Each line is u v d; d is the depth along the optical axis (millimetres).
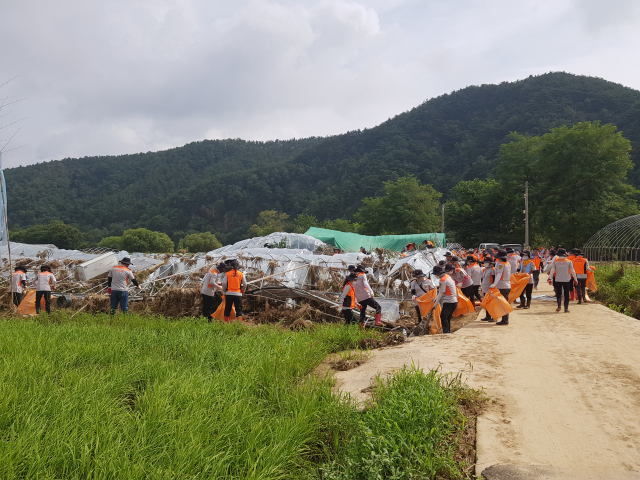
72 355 6191
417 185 77688
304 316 12930
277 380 5523
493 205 66500
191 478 3082
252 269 18453
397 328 11961
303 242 33375
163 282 18016
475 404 5121
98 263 18578
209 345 7359
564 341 8383
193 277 18109
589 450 3943
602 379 5875
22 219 159625
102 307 14797
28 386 4742
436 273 10742
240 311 12328
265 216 122750
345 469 3572
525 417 4723
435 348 7953
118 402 4539
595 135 51469
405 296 15961
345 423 4371
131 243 97375
